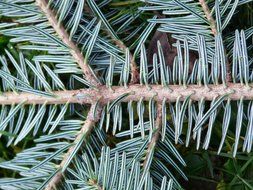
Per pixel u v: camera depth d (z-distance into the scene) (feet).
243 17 1.02
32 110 0.90
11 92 0.89
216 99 0.86
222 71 0.85
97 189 0.85
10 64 1.06
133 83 0.90
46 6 0.85
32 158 0.89
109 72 0.88
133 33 0.96
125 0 1.02
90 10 0.92
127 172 0.89
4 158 1.06
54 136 0.90
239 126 0.86
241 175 1.02
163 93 0.87
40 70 0.89
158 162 0.93
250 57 0.98
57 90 0.92
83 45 0.88
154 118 0.90
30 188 0.88
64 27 0.87
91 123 0.90
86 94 0.88
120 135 0.91
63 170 0.87
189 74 0.97
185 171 1.04
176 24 0.89
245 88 0.85
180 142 0.95
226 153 1.02
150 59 0.99
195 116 0.89
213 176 1.03
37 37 0.88
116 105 0.89
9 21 1.05
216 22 0.86
